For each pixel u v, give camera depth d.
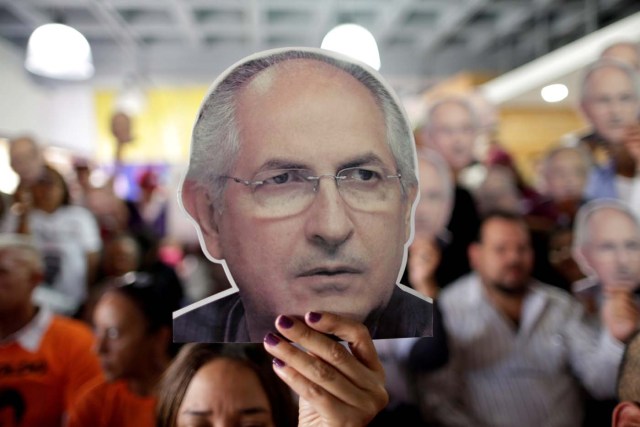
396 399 1.71
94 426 1.27
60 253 2.65
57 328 1.58
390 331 0.63
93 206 3.31
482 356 1.82
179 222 3.63
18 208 2.69
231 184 0.62
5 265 1.50
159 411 0.97
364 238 0.63
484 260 1.91
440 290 1.99
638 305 1.66
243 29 5.55
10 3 4.75
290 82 0.63
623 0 4.36
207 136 0.62
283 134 0.62
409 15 5.39
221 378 0.91
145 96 6.17
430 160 2.09
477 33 5.84
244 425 0.90
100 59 6.37
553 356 1.76
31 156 2.71
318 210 0.62
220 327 0.63
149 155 6.36
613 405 1.62
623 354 1.19
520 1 4.80
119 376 1.31
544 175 2.08
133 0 4.72
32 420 1.47
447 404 1.75
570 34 5.35
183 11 4.94
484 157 2.41
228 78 0.62
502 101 2.85
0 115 5.56
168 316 1.38
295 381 0.59
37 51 3.62
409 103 4.29
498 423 1.74
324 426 0.60
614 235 1.73
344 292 0.63
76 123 6.52
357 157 0.63
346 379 0.59
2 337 1.51
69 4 4.83
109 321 1.32
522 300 1.84
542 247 1.90
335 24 5.23
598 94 1.84
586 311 1.76
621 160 1.79
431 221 2.06
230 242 0.63
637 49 1.82
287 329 0.58
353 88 0.63
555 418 1.72
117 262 2.52
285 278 0.62
